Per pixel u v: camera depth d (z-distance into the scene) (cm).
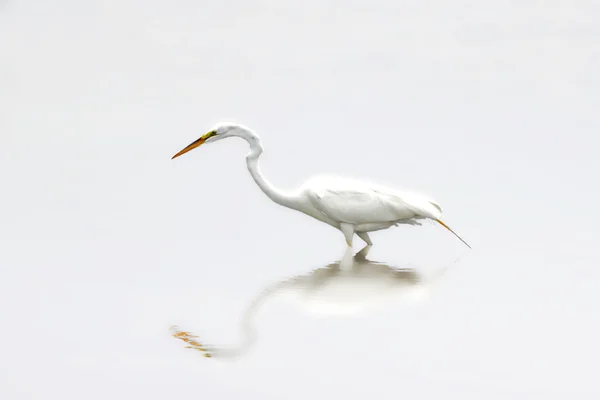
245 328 1445
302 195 1834
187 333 1426
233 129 1836
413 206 1784
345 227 1820
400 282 1673
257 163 1844
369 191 1806
